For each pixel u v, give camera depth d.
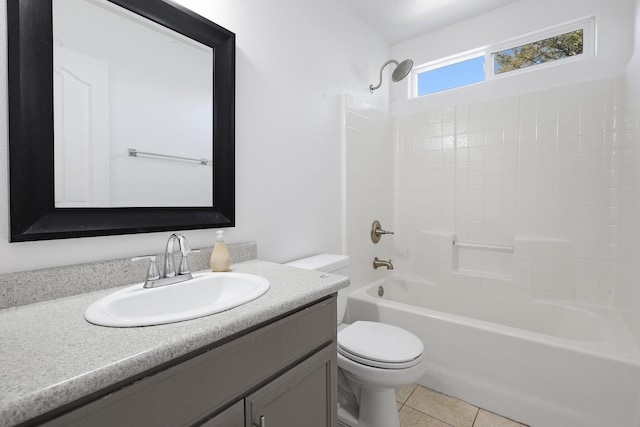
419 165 2.54
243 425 0.67
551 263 1.96
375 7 2.13
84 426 0.45
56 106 0.84
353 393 1.46
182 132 1.14
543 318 1.93
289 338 0.80
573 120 1.92
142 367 0.50
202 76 1.20
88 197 0.90
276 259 1.56
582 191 1.90
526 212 2.09
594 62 1.87
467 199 2.32
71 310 0.72
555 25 1.98
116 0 0.95
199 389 0.60
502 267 2.19
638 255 1.39
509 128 2.14
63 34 0.85
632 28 1.76
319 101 1.84
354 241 2.14
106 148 0.94
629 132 1.60
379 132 2.43
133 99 1.01
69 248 0.87
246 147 1.40
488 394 1.53
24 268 0.80
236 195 1.35
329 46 1.93
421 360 1.28
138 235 1.03
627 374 1.21
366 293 2.11
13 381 0.42
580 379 1.30
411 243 2.57
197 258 1.13
